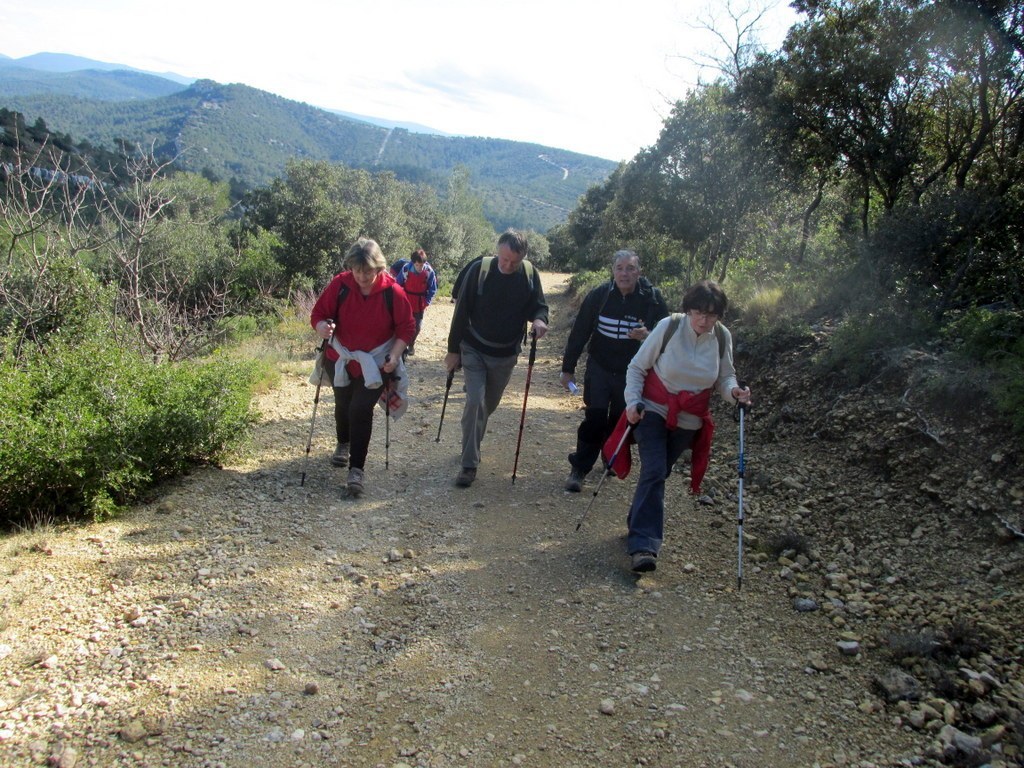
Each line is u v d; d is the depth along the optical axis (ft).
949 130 26.78
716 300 13.34
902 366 18.25
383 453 21.33
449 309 71.56
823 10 28.40
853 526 15.17
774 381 22.36
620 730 9.61
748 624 12.25
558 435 24.20
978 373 16.16
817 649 11.48
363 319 17.58
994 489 13.99
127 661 10.73
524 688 10.50
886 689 10.25
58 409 16.72
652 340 13.97
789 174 32.58
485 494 18.29
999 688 10.02
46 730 9.20
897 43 25.58
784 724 9.75
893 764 8.93
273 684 10.42
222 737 9.27
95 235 29.60
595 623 12.28
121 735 9.18
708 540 15.57
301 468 19.51
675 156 39.45
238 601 12.57
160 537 14.92
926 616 11.93
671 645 11.63
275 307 58.18
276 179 76.59
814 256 33.94
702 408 14.05
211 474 18.57
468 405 18.37
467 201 192.03
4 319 25.66
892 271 22.41
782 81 30.19
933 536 13.99
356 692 10.34
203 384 19.69
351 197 87.10
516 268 18.03
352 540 15.31
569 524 16.47
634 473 20.25
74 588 12.71
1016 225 21.72
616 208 59.62
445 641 11.68
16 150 28.89
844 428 18.37
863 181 29.17
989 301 21.45
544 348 48.85
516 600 13.03
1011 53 23.57
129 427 16.94
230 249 61.93
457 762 9.00
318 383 18.42
